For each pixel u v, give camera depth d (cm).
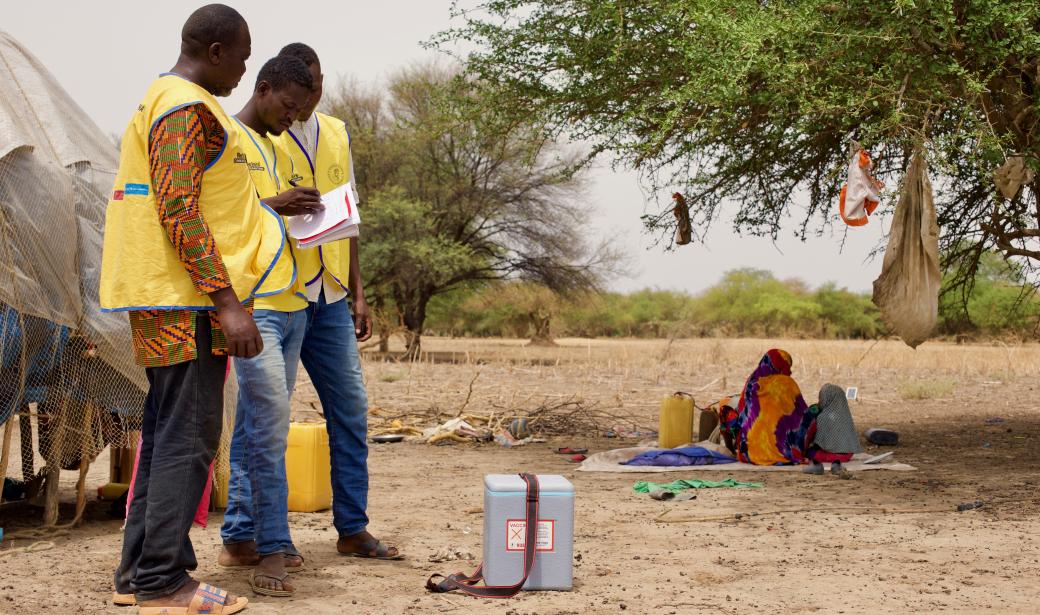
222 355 391
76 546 541
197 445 389
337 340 499
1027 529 607
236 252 397
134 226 380
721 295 7281
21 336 550
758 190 1059
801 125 729
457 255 3106
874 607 429
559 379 2072
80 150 590
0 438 978
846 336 6706
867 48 698
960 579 481
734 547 556
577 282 3600
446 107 964
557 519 456
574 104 921
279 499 450
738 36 679
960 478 823
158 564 392
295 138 489
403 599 435
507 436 1088
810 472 855
